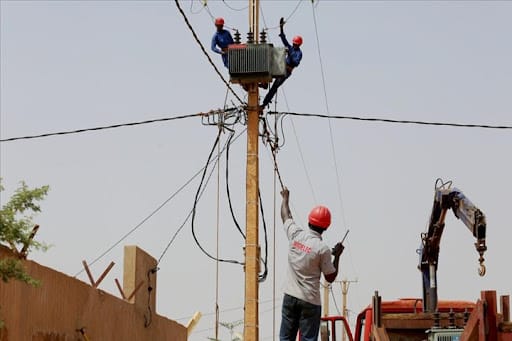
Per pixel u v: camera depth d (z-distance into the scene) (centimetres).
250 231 1922
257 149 1967
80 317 2036
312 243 1268
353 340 1798
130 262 2566
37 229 1272
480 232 1709
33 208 1212
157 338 2853
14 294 1659
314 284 1269
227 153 2044
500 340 1180
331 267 1269
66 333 1942
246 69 1939
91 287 2120
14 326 1653
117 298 2347
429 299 1931
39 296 1786
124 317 2420
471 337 1214
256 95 1984
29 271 1717
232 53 1952
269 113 2033
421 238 1950
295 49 1983
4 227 1173
